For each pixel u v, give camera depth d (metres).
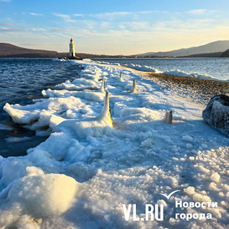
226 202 2.08
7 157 3.65
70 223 1.84
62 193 2.11
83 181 2.62
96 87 12.99
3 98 9.53
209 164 2.95
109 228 1.76
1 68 36.91
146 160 3.19
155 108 7.09
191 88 12.05
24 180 2.17
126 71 26.58
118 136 4.35
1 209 1.90
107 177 2.64
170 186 2.41
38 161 3.14
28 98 9.70
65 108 7.54
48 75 22.58
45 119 5.48
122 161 3.16
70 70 31.20
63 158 3.43
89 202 2.12
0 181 2.72
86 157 3.35
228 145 3.74
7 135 5.02
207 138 4.15
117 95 10.15
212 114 4.92
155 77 19.23
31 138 4.88
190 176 2.64
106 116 4.66
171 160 3.15
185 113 6.28
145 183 2.48
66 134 4.20
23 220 1.81
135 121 5.19
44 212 1.93
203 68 48.56
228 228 1.74
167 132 4.53
